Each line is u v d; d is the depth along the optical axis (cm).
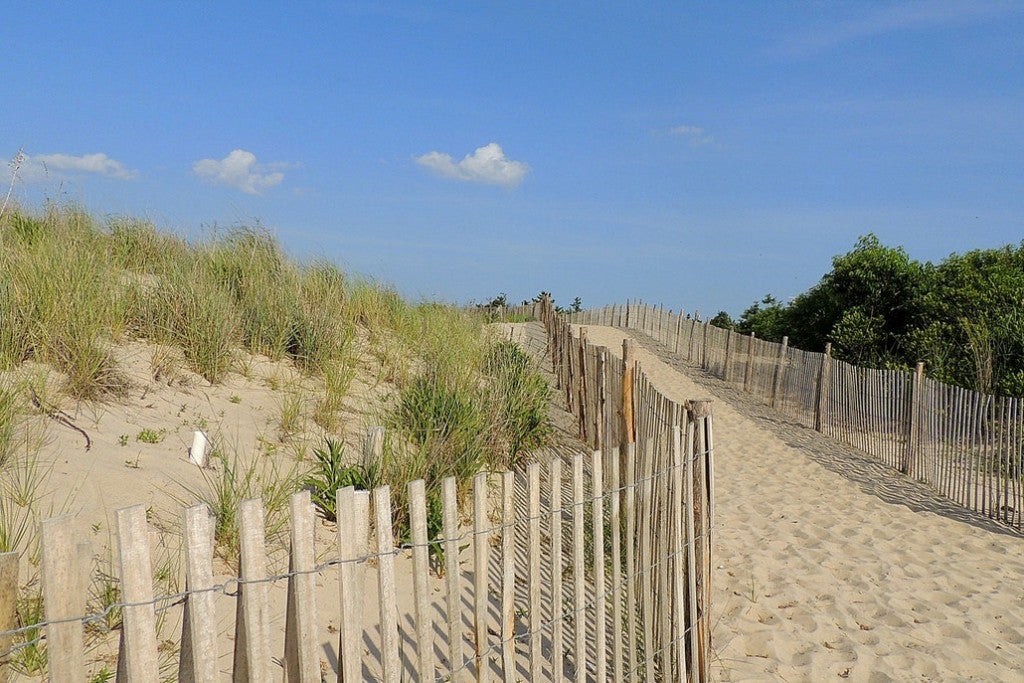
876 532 745
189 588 202
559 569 318
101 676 310
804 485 928
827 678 452
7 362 509
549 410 918
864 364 1753
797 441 1217
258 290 784
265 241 934
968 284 1603
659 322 2614
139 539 192
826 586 595
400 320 948
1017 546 735
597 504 343
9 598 183
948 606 573
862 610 555
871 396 1148
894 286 1880
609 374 729
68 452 452
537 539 314
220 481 484
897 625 531
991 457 852
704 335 2091
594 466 341
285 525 455
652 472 420
